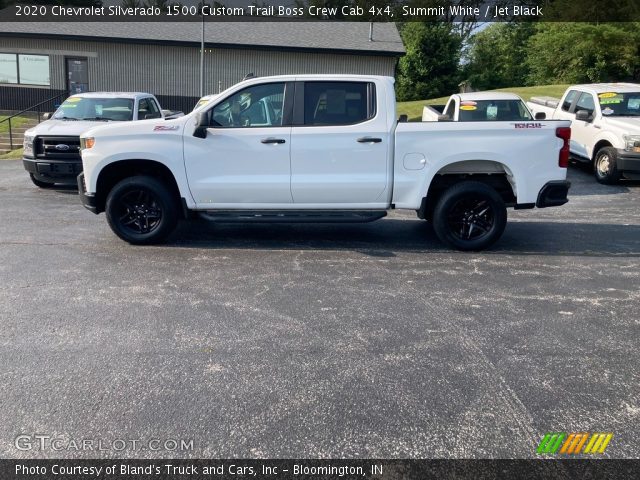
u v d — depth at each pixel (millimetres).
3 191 12031
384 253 7480
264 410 3773
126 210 7676
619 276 6633
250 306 5535
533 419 3709
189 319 5207
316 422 3650
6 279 6246
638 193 12164
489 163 7527
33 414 3707
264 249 7621
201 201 7453
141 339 4785
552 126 7285
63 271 6547
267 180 7336
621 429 3617
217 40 26438
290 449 3393
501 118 12984
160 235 7648
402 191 7355
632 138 12336
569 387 4102
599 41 31781
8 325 5035
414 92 37750
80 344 4688
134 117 12688
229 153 7312
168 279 6312
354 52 26359
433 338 4871
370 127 7250
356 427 3604
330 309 5480
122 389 4004
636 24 31344
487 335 4941
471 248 7559
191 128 7336
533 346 4742
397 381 4152
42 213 9758
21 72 26453
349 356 4523
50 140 11445
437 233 7562
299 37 27516
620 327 5152
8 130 21328
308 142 7254
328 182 7297
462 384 4121
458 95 13984
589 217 9984
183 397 3914
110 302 5598
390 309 5500
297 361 4434
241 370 4285
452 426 3625
